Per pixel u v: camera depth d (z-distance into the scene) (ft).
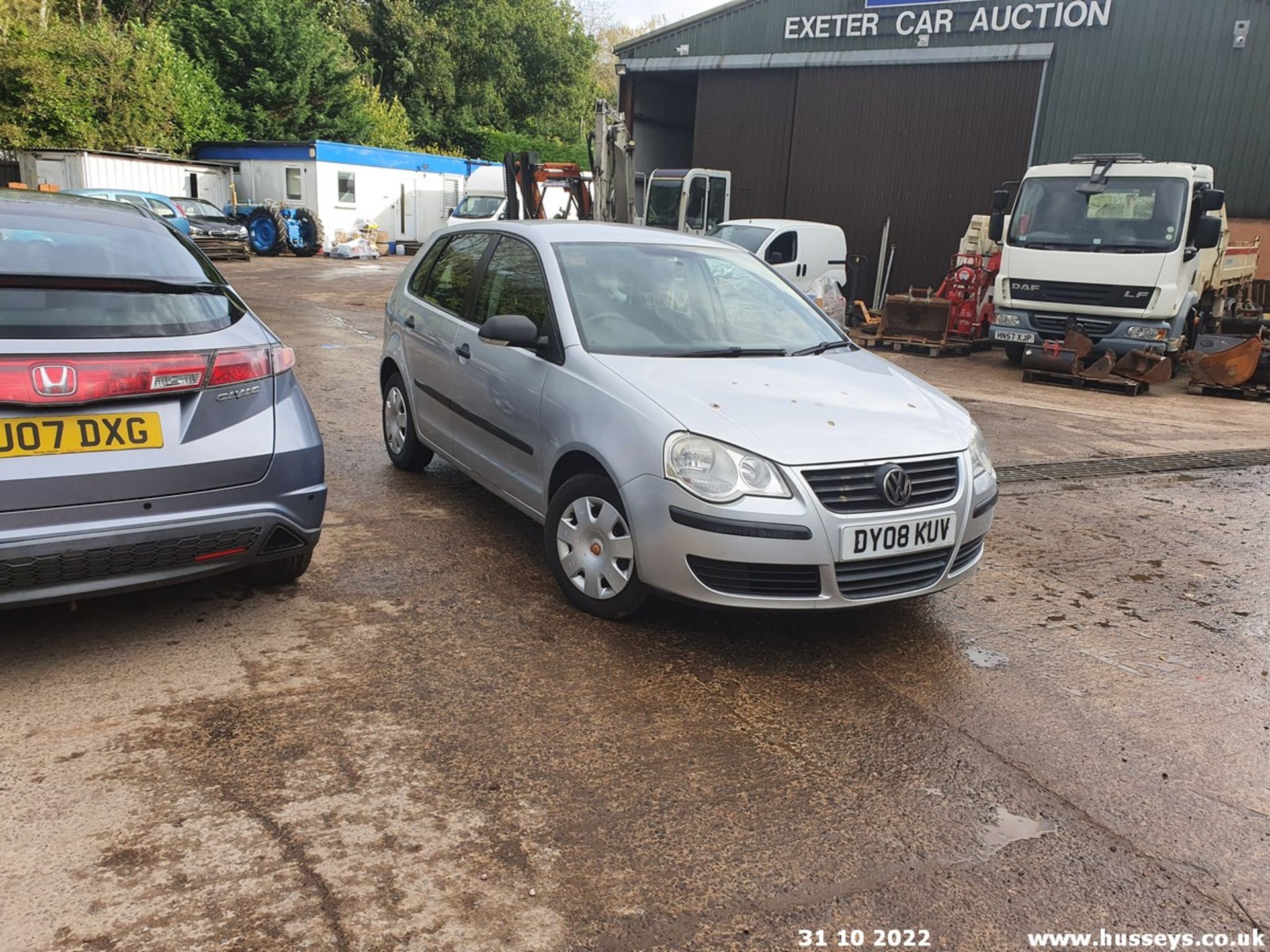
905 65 57.88
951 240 58.59
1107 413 31.09
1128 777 9.37
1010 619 13.37
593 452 11.74
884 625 12.84
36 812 7.84
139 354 9.63
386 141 120.57
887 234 60.29
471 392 14.99
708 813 8.43
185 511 10.02
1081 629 13.16
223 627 11.55
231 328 10.85
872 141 60.08
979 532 12.05
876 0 58.18
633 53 68.39
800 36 61.36
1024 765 9.52
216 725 9.35
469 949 6.66
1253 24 48.14
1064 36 53.06
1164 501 20.24
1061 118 53.98
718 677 11.03
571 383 12.48
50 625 11.36
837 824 8.38
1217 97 49.75
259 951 6.53
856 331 46.88
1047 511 19.06
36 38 86.99
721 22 64.23
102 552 9.45
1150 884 7.77
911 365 41.14
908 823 8.45
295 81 106.73
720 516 10.52
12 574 9.02
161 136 91.35
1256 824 8.68
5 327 9.13
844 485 10.76
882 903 7.39
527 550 14.83
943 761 9.50
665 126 78.74
